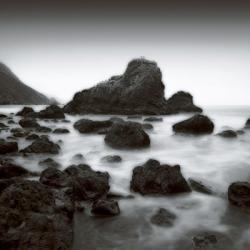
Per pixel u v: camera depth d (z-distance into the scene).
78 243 6.83
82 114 39.38
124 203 8.95
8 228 6.18
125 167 12.70
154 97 40.25
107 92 40.12
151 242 6.95
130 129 16.81
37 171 11.42
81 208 8.27
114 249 6.65
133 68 42.62
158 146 17.61
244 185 8.95
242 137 20.61
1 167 10.43
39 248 6.02
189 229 7.53
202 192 9.76
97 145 17.42
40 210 6.98
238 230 7.47
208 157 14.90
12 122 27.31
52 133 21.45
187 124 21.83
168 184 9.52
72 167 10.20
